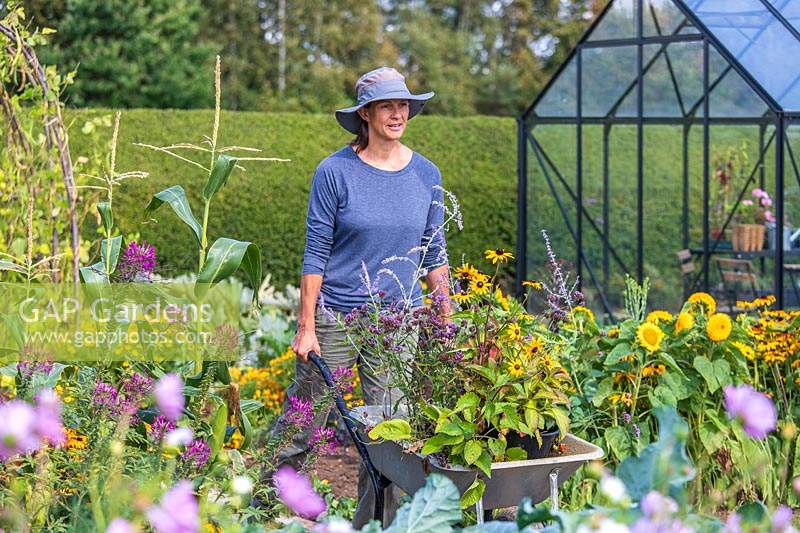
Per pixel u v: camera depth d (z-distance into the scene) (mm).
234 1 24469
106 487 2283
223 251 3318
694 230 8398
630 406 4387
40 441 2512
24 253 4617
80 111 5492
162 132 10312
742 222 8055
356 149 3975
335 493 4734
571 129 8805
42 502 2506
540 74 28469
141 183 10016
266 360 6848
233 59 24000
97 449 2416
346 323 3428
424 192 3986
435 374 3156
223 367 3400
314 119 10938
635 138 8406
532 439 3107
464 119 11414
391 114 3854
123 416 2500
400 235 3910
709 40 7523
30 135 4863
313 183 3932
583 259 8828
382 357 3301
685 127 8289
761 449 4441
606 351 4508
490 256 3211
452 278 3602
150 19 19719
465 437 2975
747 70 7215
